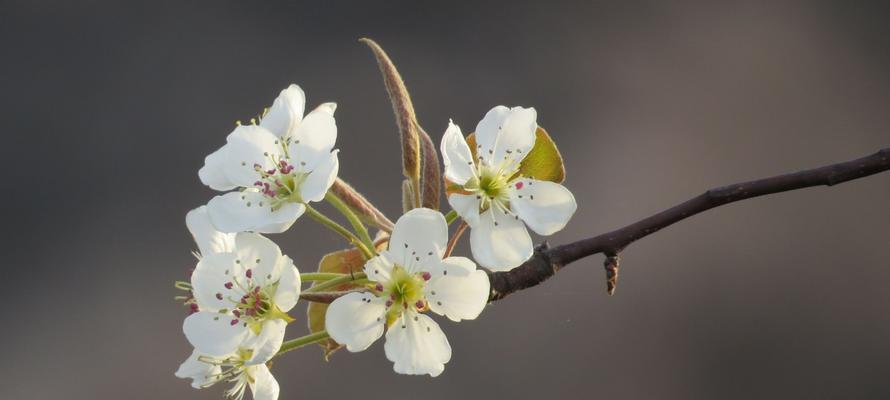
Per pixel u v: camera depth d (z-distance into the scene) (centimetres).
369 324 76
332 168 77
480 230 76
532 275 76
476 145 77
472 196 76
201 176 78
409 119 77
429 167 77
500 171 77
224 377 77
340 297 76
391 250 76
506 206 77
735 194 76
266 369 77
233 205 77
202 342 76
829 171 76
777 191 76
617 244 76
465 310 76
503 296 76
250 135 77
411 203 78
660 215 76
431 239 76
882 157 76
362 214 78
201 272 76
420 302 76
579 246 77
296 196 77
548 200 77
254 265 76
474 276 76
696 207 76
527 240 76
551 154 77
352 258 78
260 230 77
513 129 77
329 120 77
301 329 106
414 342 76
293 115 78
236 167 77
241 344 76
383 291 76
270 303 76
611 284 76
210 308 76
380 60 77
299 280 76
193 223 78
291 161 77
